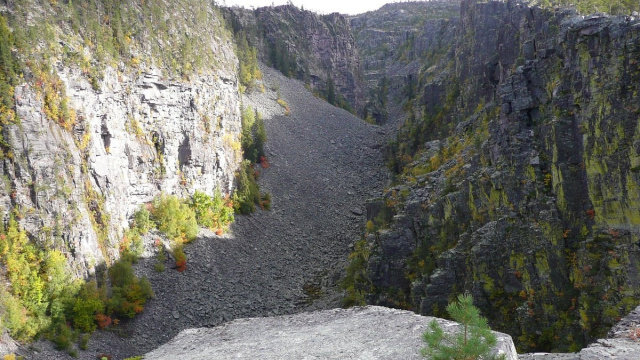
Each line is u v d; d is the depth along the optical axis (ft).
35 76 170.50
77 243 171.94
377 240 203.51
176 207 234.38
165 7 274.98
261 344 87.76
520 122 166.50
